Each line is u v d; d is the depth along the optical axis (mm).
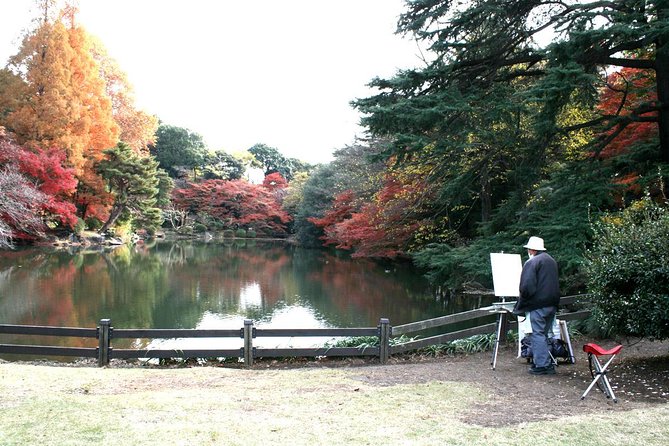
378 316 14312
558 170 12078
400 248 21062
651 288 5711
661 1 8992
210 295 17859
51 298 16547
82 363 7926
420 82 11180
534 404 4984
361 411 4684
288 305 16000
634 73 13219
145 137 45719
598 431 4004
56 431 3969
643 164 10766
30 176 29359
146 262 28891
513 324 8609
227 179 66438
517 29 11430
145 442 3734
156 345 10867
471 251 11945
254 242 52031
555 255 9414
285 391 5656
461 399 5184
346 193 29688
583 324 8805
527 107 10852
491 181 16234
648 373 6141
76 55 34688
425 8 11547
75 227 35281
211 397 5266
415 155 11711
